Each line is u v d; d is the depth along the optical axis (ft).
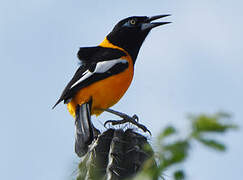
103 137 29.78
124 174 27.30
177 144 12.51
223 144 12.21
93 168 28.43
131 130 29.53
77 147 37.42
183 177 12.55
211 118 12.54
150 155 28.04
